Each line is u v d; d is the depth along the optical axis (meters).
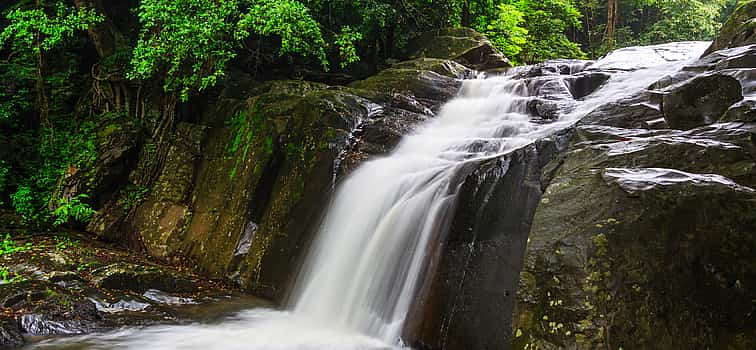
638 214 3.77
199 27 9.95
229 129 10.31
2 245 9.48
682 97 5.08
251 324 6.57
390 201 6.88
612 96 8.15
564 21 22.41
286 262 7.79
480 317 5.07
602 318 3.63
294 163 8.48
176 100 11.80
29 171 13.10
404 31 14.39
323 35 13.10
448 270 5.56
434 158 7.54
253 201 8.73
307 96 9.19
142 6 10.29
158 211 10.63
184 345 5.79
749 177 3.95
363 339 5.98
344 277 6.79
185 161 10.84
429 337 5.39
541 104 8.48
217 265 8.73
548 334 3.83
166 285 7.77
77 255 8.85
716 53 6.12
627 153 4.45
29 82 14.29
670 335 3.46
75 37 14.66
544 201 4.35
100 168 11.65
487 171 5.83
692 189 3.76
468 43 13.03
